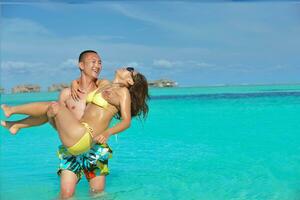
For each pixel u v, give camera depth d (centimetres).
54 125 513
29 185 591
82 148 499
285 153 773
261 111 1512
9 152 864
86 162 522
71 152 505
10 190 564
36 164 740
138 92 538
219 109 1659
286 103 1816
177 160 737
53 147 925
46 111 503
